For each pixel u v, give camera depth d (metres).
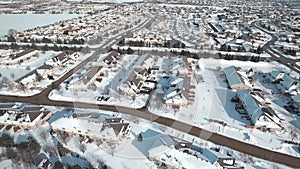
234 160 48.50
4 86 79.81
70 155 50.09
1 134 56.44
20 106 68.12
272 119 62.00
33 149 50.59
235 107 69.94
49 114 63.19
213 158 48.91
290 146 55.75
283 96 77.94
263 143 56.31
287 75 88.00
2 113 60.44
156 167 47.56
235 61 109.62
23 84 77.69
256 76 94.81
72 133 55.22
